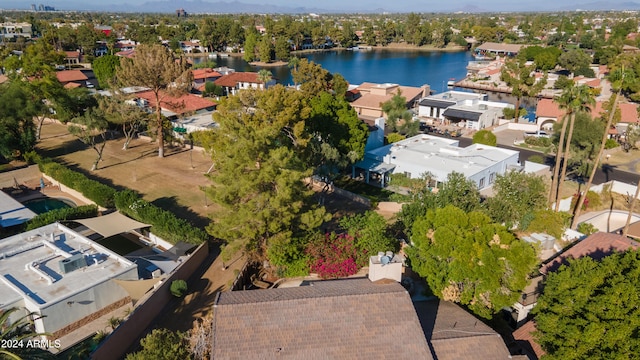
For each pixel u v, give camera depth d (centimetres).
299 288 2909
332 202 5847
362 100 11788
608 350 2414
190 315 3616
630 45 19375
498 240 3306
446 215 3462
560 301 2722
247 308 2544
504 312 3597
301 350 2405
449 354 2595
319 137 5803
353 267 3844
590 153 6969
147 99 9469
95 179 6512
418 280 3834
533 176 5147
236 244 3772
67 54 18050
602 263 2806
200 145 7806
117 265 3878
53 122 9594
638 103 11838
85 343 3303
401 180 6278
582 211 5909
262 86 13012
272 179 3800
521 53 17412
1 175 6638
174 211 5466
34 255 4019
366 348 2441
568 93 4997
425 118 11250
